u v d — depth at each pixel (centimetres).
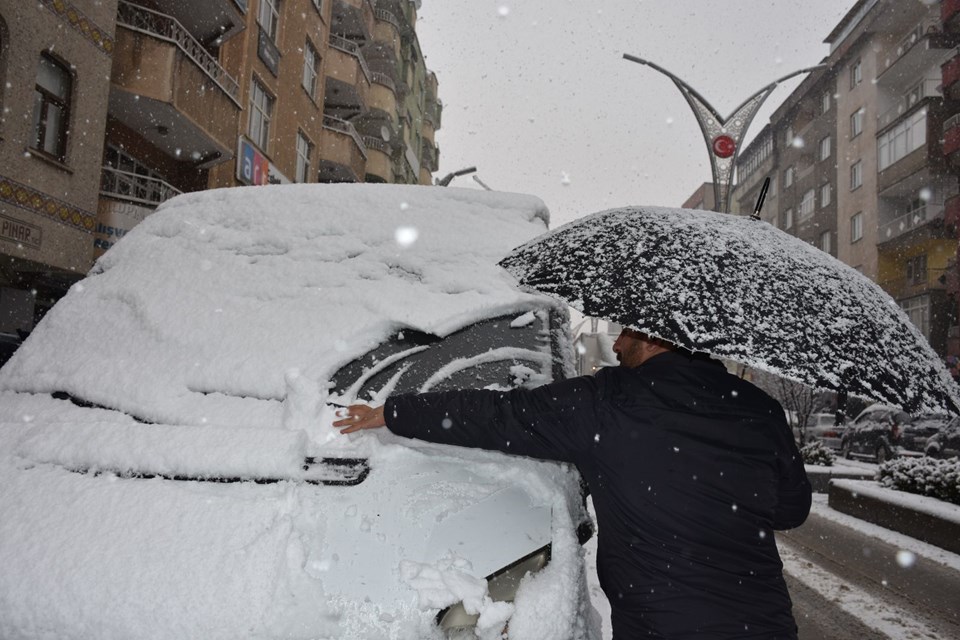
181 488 174
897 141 3181
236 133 1705
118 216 1339
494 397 183
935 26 2880
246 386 216
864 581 595
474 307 245
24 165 1095
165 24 1566
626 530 173
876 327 190
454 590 151
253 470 177
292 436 186
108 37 1273
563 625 155
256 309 247
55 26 1136
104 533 162
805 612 504
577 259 194
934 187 3062
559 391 181
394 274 261
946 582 593
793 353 165
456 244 274
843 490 1001
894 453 1906
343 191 299
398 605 149
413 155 4391
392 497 176
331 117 2689
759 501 173
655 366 185
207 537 158
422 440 193
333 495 174
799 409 2261
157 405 215
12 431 208
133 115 1416
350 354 226
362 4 2936
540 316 264
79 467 188
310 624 146
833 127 3922
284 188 306
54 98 1170
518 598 156
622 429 173
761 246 196
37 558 159
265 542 156
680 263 179
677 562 166
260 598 146
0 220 1048
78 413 225
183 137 1544
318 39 2520
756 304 173
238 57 1816
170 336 244
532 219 302
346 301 245
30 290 1294
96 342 256
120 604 148
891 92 3400
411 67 4156
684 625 162
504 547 165
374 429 209
